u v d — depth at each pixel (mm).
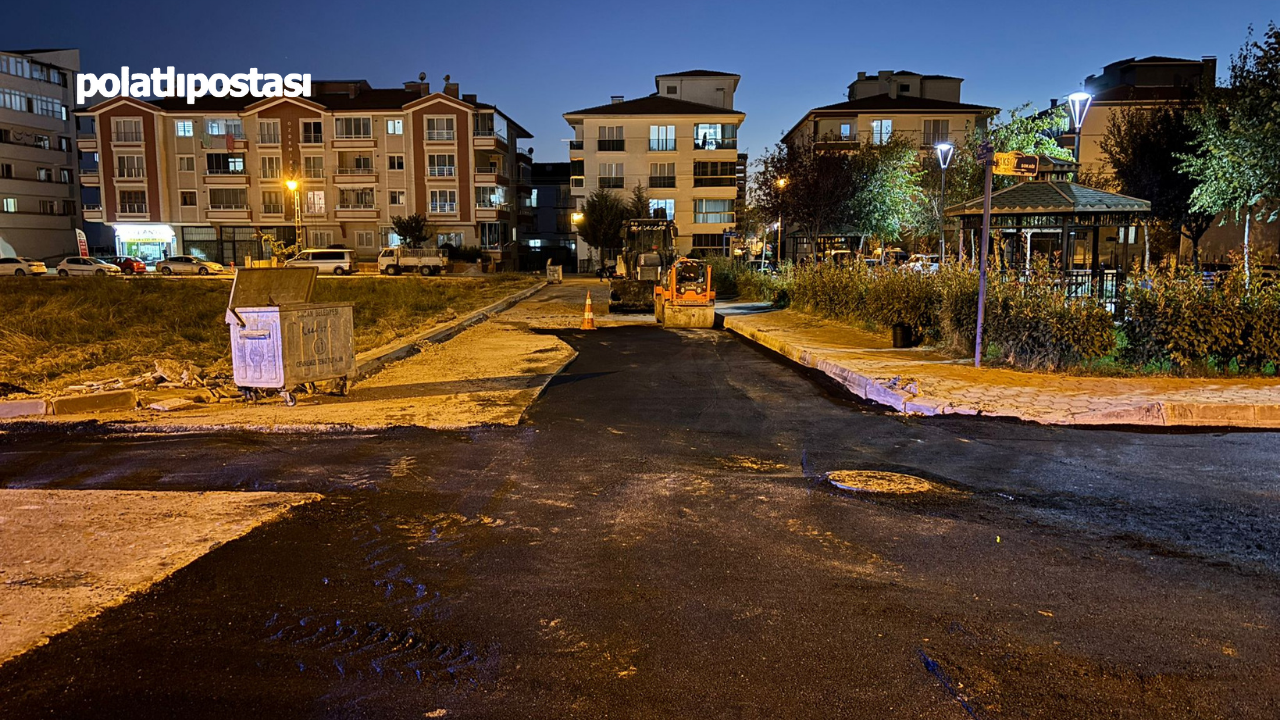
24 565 4523
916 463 7117
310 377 9922
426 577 4480
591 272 75312
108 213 73688
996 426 8586
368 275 59594
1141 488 6312
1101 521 5516
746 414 9367
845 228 44156
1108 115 55188
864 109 66562
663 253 28094
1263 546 5031
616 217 70000
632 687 3330
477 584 4391
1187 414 8695
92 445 7742
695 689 3314
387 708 3158
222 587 4277
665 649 3660
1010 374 11219
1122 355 11375
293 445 7727
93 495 5984
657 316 23062
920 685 3355
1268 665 3547
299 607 4059
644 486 6363
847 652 3639
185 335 17844
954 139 66625
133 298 26031
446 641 3723
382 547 4953
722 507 5824
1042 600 4219
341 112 72625
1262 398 9062
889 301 16344
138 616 3904
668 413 9398
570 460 7188
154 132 72625
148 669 3410
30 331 17047
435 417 8914
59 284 32031
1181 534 5254
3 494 6004
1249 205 26781
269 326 9617
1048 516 5625
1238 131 24516
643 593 4281
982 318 11945
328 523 5391
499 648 3660
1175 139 34906
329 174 73375
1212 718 3141
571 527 5371
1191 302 10844
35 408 9172
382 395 10359
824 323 19453
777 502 5945
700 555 4855
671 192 76438
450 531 5270
